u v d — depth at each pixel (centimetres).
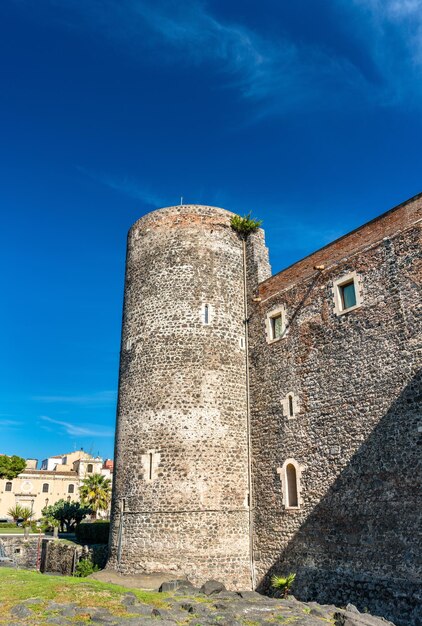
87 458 7612
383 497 1451
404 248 1561
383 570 1398
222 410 1958
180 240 2155
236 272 2205
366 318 1633
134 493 1877
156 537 1781
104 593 1227
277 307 2019
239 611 1180
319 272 1861
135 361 2061
